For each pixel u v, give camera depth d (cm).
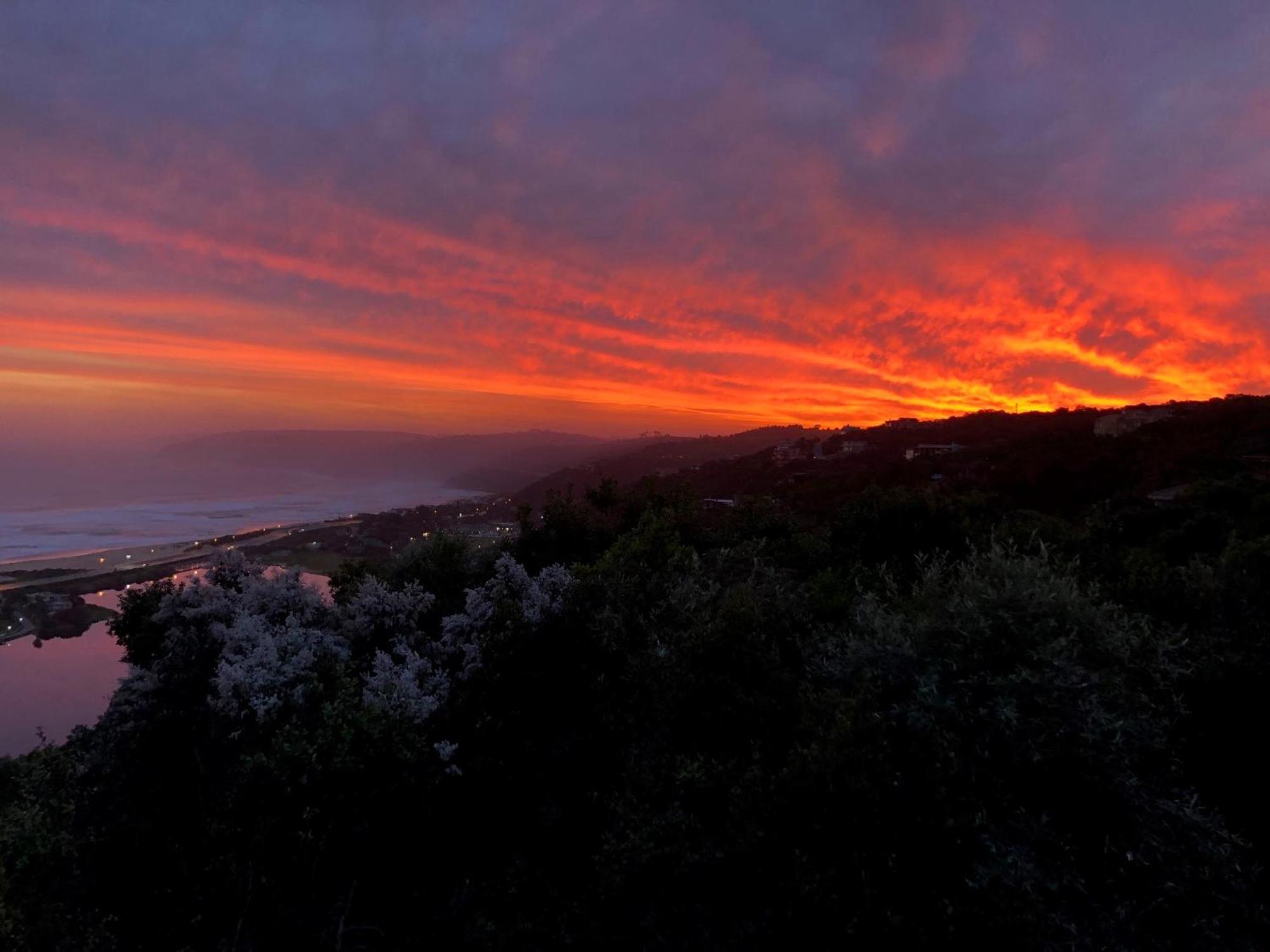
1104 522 1117
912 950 359
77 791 664
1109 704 421
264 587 709
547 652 650
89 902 571
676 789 494
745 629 593
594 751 592
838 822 411
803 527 1234
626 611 694
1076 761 415
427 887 532
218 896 509
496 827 567
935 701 438
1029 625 465
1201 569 714
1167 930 369
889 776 418
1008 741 423
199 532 15225
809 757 440
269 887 499
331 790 507
